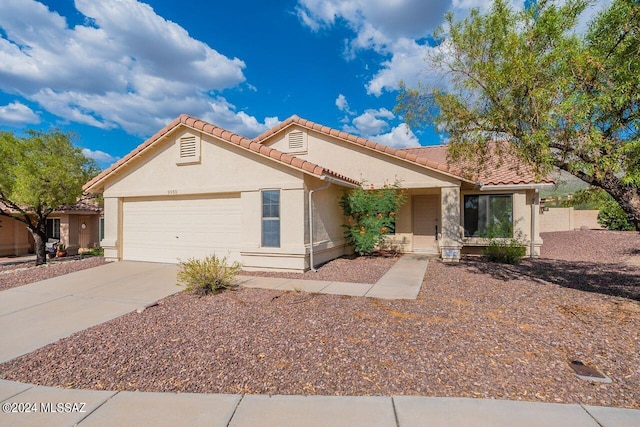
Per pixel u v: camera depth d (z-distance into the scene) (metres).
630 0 5.82
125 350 4.89
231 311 6.44
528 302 6.83
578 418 3.15
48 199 15.52
